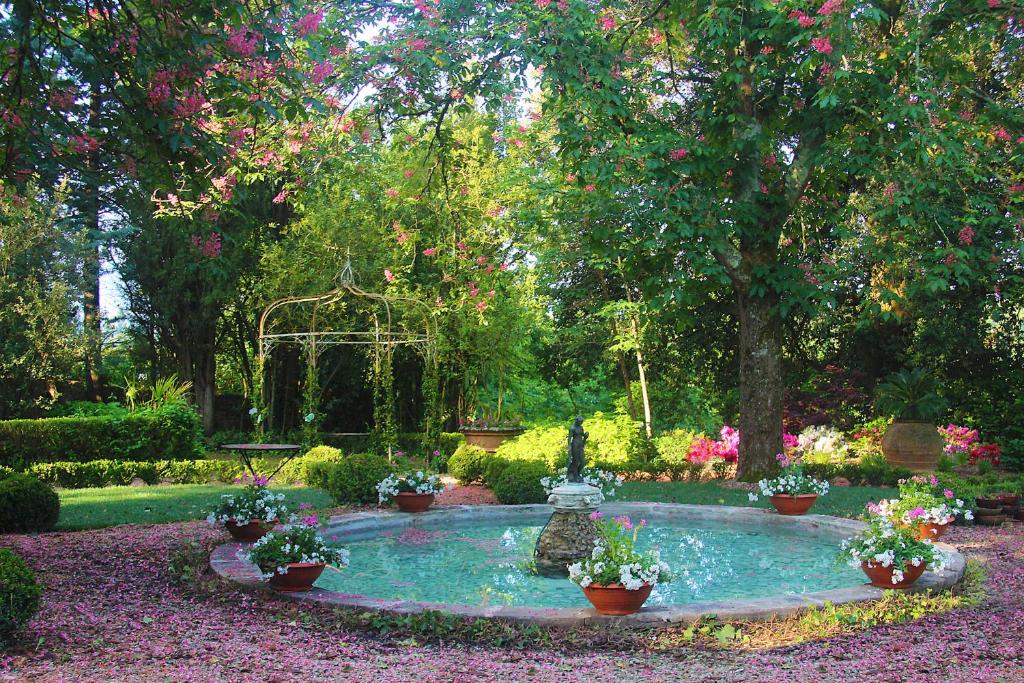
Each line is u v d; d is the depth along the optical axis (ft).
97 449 44.19
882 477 39.83
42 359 51.78
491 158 56.24
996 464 47.16
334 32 29.35
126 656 14.03
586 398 72.33
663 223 36.35
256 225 59.67
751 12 36.35
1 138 20.03
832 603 17.34
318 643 15.34
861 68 33.94
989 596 18.84
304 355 55.72
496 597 19.56
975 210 35.53
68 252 54.13
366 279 57.52
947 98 38.91
